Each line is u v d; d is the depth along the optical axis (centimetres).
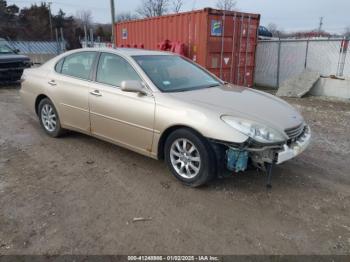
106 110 446
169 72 450
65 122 527
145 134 407
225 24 1053
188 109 364
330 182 406
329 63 1161
